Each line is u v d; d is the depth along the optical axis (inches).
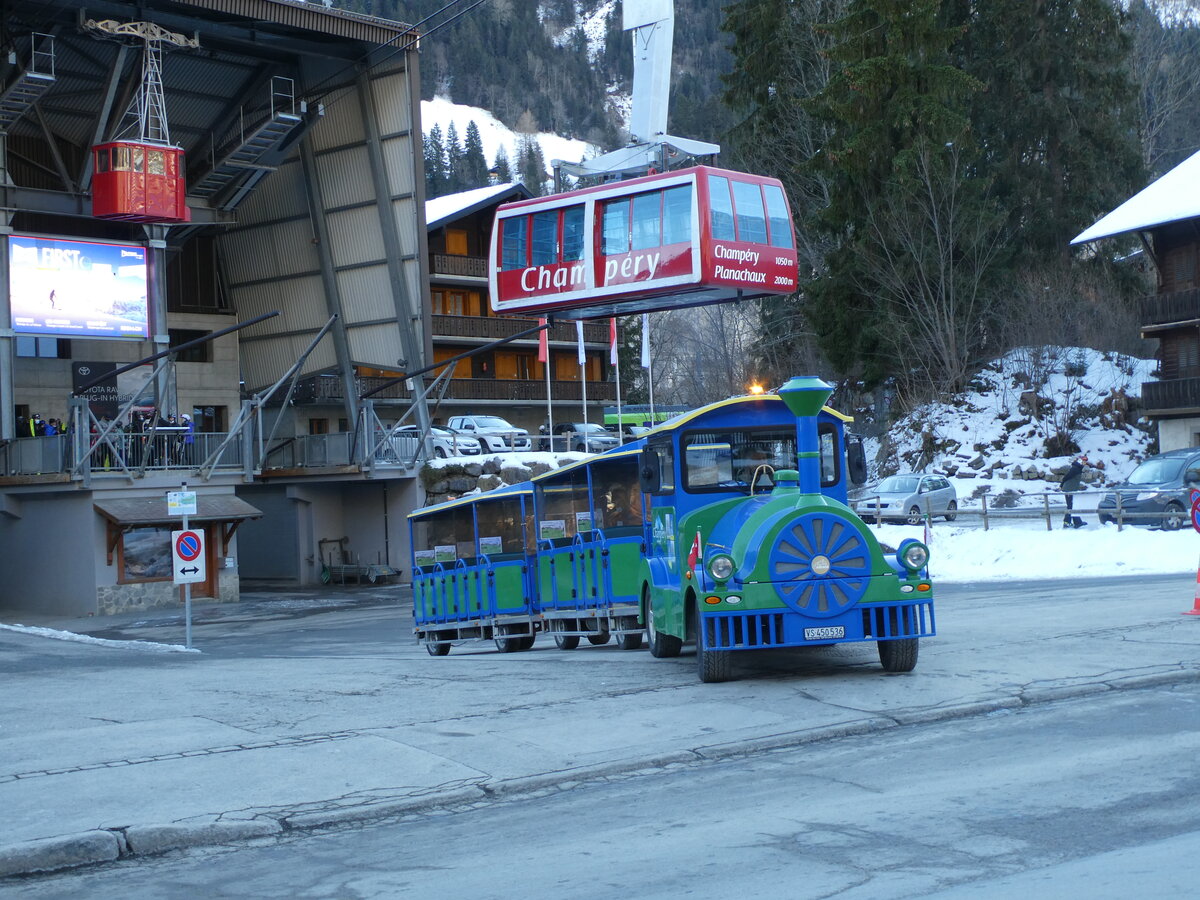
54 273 1660.9
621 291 1323.8
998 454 2106.3
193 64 1765.5
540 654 759.1
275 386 1748.3
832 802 323.9
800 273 2674.7
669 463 571.5
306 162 1865.2
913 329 2293.3
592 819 327.3
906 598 496.1
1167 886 233.6
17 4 1552.7
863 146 2180.1
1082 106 2420.0
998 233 2385.6
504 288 1421.0
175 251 1948.8
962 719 431.8
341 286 1866.4
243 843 328.5
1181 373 2080.5
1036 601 834.2
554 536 816.9
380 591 1674.5
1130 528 1285.7
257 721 469.4
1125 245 2437.3
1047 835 277.1
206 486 1643.7
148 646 953.5
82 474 1519.4
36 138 1797.5
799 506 495.5
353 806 349.1
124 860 318.0
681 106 5280.5
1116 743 371.9
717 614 494.0
